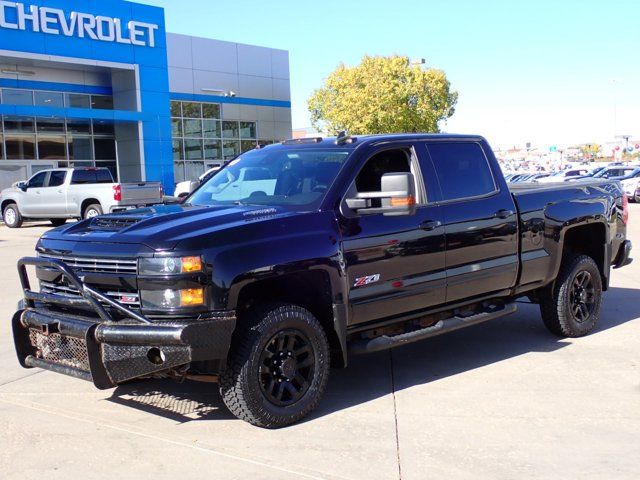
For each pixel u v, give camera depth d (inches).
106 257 181.3
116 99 1222.3
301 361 192.4
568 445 171.8
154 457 169.2
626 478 152.9
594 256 293.4
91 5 1117.7
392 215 212.5
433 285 222.1
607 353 256.4
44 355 197.3
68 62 1088.8
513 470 158.1
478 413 195.8
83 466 164.9
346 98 1834.4
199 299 172.7
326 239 195.2
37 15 1045.8
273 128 1571.1
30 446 177.6
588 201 280.2
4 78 1082.7
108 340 174.4
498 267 243.0
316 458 166.4
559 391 213.5
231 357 180.4
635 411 194.7
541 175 1544.0
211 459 167.2
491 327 304.2
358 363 251.8
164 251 172.7
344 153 216.5
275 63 1562.5
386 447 172.4
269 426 185.6
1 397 217.3
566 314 274.1
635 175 1240.8
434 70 1881.2
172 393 219.5
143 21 1197.7
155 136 1225.4
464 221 231.6
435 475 156.1
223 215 192.5
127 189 833.5
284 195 214.2
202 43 1413.6
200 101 1414.9
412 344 278.4
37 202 903.1
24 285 202.7
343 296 197.9
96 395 218.4
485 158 249.8
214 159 1455.5
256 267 180.1
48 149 1144.8
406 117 1823.3
